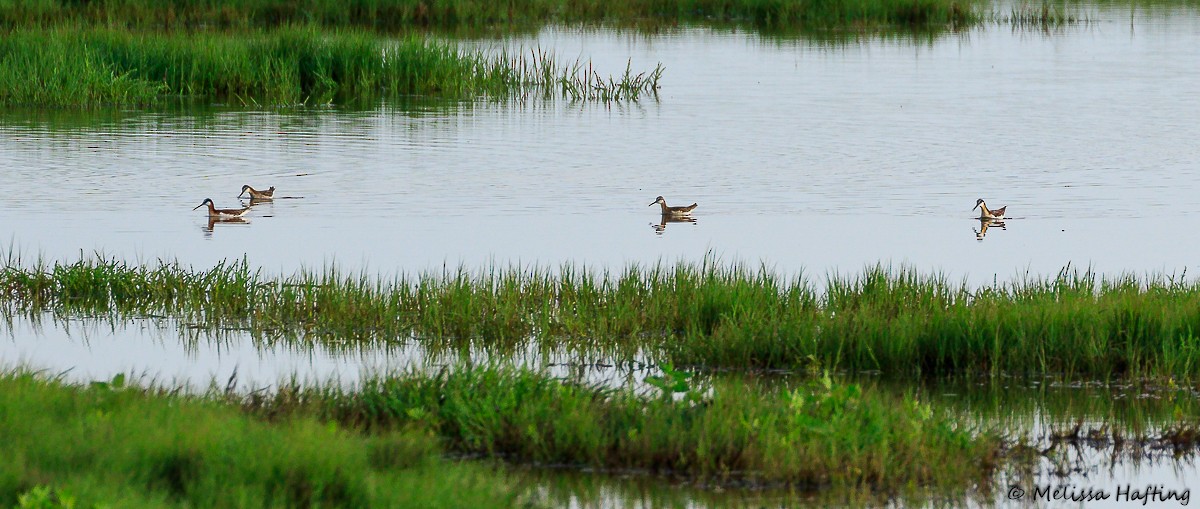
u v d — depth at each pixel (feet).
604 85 151.33
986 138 123.44
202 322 68.18
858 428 46.39
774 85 156.35
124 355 61.93
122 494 36.88
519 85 156.04
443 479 40.88
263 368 59.67
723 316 63.46
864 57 182.70
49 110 135.54
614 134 125.18
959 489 44.73
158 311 70.23
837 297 66.90
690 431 45.96
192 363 60.59
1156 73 166.91
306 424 43.52
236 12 192.24
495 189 101.55
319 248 82.79
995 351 58.70
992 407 54.65
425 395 49.34
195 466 39.68
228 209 90.94
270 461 39.73
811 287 73.20
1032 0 259.60
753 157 114.83
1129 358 58.34
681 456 44.88
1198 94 149.38
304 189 100.73
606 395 50.47
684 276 69.56
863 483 43.68
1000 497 44.39
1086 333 59.67
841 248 83.87
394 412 48.60
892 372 59.31
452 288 69.36
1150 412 54.29
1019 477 46.42
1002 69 170.81
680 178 106.32
